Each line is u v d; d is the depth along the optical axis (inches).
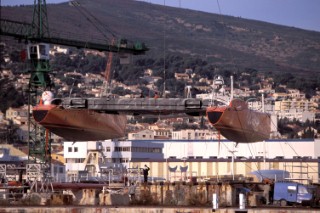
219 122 7559.1
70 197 6299.2
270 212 5231.3
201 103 7741.1
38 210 5428.2
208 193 6323.8
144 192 6476.4
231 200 6264.8
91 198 6230.3
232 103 7701.8
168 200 6284.5
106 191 6574.8
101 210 5418.3
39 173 7509.8
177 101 7770.7
